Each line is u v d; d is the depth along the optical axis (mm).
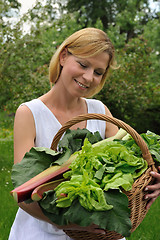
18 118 1677
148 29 11664
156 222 3189
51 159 1448
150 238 2920
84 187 1191
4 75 5949
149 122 9609
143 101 8609
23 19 5934
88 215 1190
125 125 1421
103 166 1305
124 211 1211
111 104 8477
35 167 1419
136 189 1312
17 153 1627
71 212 1202
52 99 1771
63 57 1704
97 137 1673
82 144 1635
